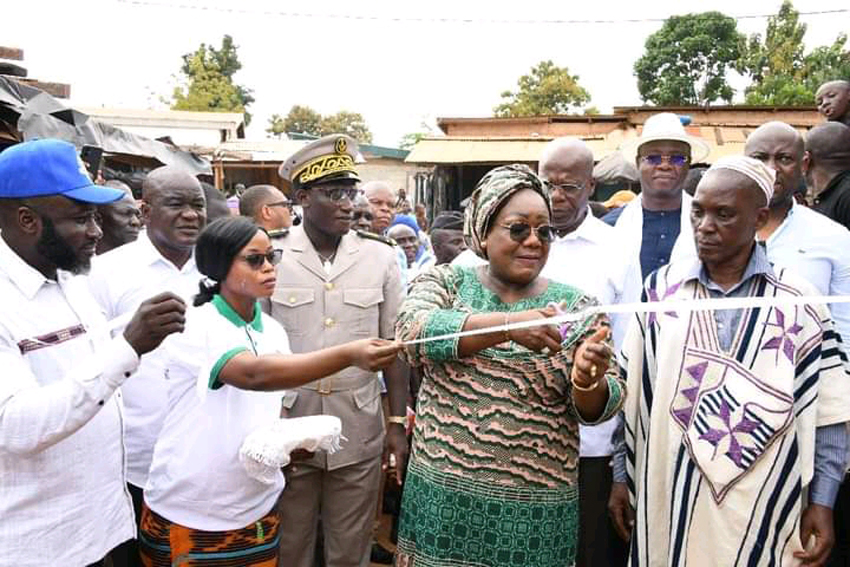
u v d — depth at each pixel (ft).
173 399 8.36
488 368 7.07
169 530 8.32
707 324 7.86
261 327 8.72
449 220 18.22
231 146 67.31
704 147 15.76
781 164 10.53
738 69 96.37
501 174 7.36
